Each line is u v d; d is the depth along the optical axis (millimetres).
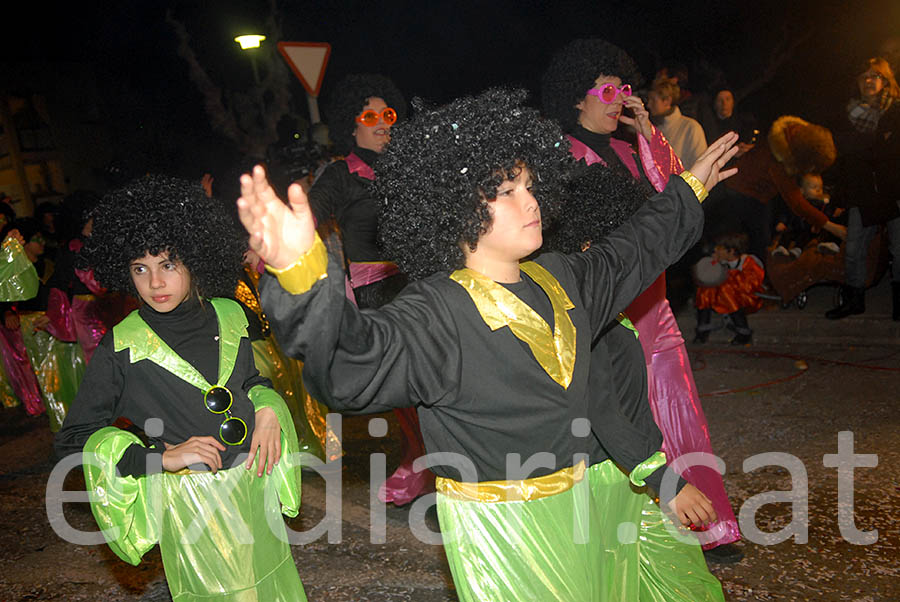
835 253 8102
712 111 9328
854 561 4031
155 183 3221
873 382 6824
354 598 4027
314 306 1972
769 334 8305
